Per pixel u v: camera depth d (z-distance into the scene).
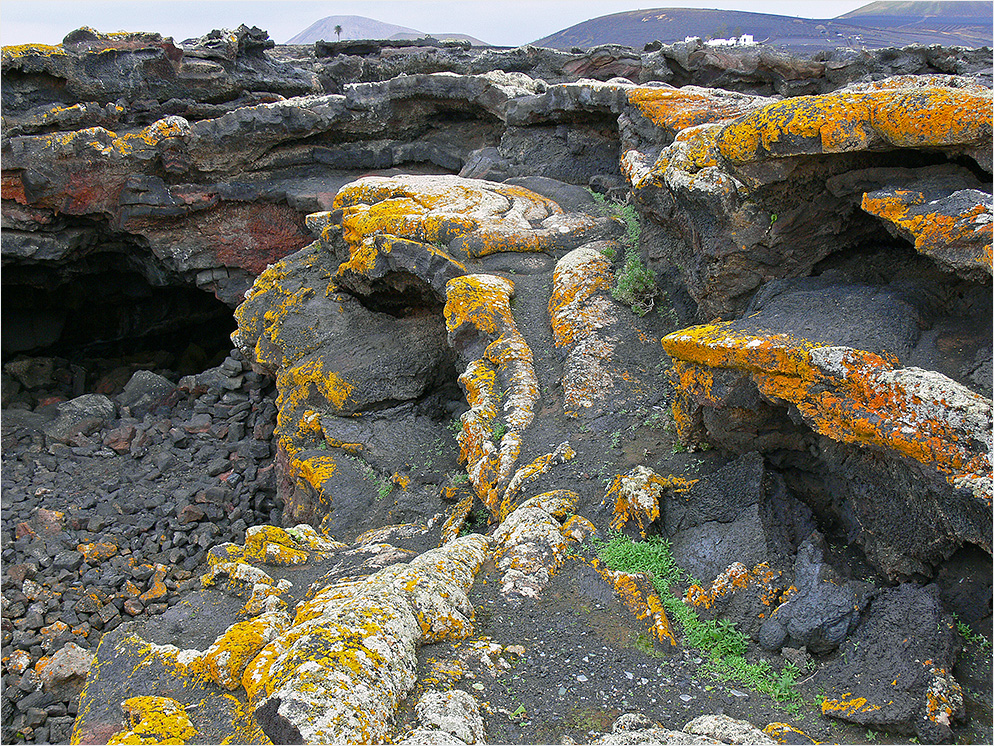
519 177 15.17
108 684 5.87
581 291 10.20
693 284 8.44
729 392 6.39
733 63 19.84
